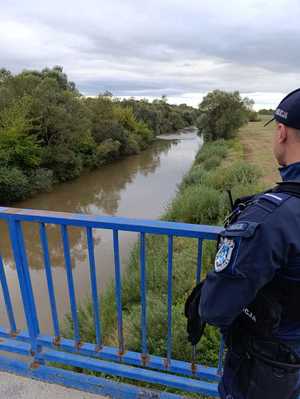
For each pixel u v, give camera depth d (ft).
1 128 58.95
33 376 6.57
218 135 97.40
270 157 63.46
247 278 2.76
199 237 4.75
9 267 27.55
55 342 6.53
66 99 75.20
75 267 27.43
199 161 68.90
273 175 43.93
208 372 5.82
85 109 83.71
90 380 6.34
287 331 3.13
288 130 3.05
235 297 2.84
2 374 6.66
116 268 5.52
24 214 5.52
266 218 2.79
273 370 3.21
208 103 96.89
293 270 2.82
